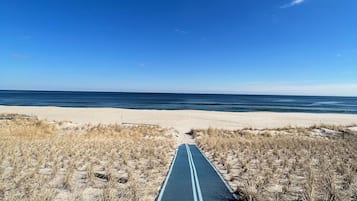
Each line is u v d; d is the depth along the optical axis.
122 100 138.50
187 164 12.98
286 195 8.13
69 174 9.43
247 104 119.38
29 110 57.09
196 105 105.75
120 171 11.16
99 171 10.98
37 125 30.70
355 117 55.97
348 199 7.73
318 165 12.70
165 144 20.94
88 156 13.77
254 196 7.48
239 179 10.12
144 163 12.91
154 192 8.24
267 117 53.69
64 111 56.34
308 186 8.27
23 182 8.59
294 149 18.16
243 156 15.59
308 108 97.19
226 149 18.09
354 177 10.05
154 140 24.19
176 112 60.78
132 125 37.06
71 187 8.48
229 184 9.37
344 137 27.48
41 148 15.85
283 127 36.97
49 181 9.07
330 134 30.23
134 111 60.34
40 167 11.07
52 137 24.08
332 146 19.58
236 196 7.91
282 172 11.32
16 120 33.28
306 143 21.08
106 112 56.28
